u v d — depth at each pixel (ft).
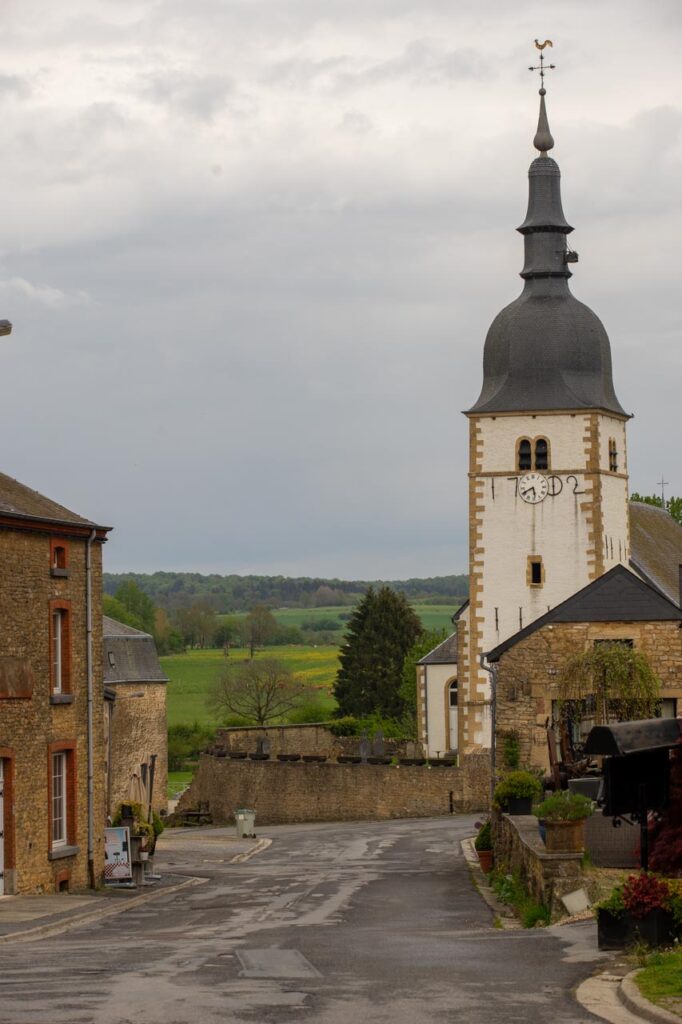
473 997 67.36
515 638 187.01
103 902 132.67
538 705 185.26
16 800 134.82
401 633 458.91
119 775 303.07
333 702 522.88
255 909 125.08
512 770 183.32
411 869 167.32
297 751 334.85
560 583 275.18
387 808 268.62
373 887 145.28
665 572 298.97
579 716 181.88
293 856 196.65
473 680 275.59
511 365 280.31
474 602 276.62
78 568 149.59
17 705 135.44
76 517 152.46
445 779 264.11
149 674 320.29
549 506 276.21
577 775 157.07
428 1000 66.54
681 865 92.22
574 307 282.97
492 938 89.10
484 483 278.67
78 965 78.38
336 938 92.58
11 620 135.03
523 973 73.92
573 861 108.58
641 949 78.64
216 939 94.32
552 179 285.64
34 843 137.90
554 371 279.49
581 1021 62.18
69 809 147.23
